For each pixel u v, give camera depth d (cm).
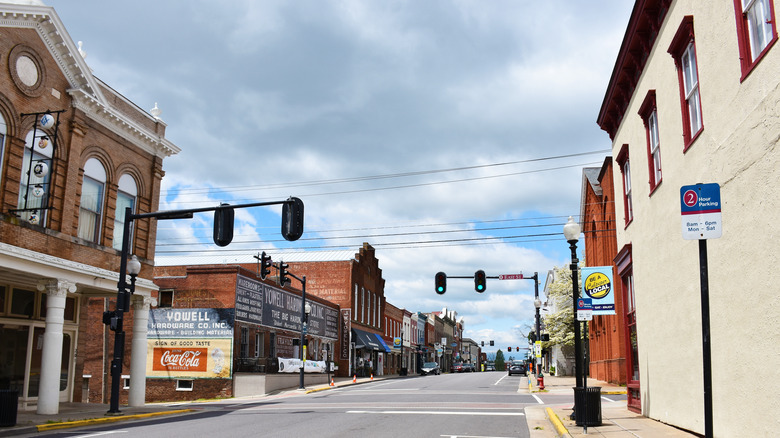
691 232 674
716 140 1011
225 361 3127
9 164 1711
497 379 4475
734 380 943
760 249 845
